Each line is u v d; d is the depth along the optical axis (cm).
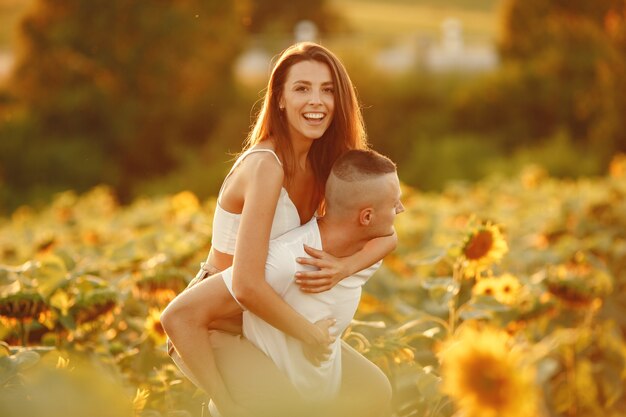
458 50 3909
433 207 936
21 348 341
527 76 3053
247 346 309
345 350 337
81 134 3184
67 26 3206
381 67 3316
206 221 763
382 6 7000
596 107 2705
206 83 3322
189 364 303
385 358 362
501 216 800
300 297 301
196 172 2856
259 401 301
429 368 359
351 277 312
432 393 336
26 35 3241
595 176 2373
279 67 322
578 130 2995
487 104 3081
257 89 3375
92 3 3209
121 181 3145
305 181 329
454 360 246
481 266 399
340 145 332
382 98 3162
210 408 323
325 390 312
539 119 3048
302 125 316
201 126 3300
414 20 6372
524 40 3225
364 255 312
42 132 3128
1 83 3375
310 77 317
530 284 473
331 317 308
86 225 910
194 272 521
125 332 468
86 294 397
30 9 3266
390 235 322
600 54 2692
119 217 1019
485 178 2508
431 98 3164
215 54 3353
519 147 2908
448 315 471
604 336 458
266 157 306
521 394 238
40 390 243
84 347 400
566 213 739
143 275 473
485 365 241
